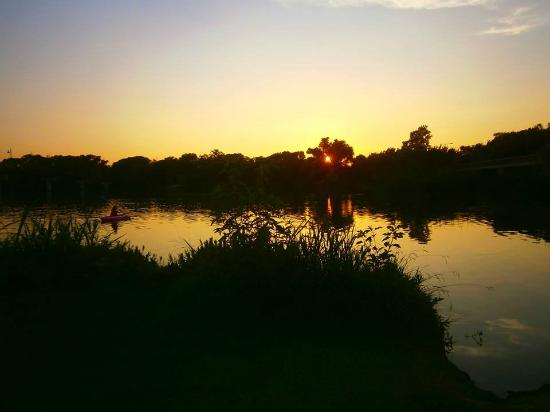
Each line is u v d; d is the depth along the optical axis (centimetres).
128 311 745
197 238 2520
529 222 3133
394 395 518
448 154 9331
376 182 9419
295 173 10294
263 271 802
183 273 962
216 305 771
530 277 1357
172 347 621
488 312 1009
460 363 732
